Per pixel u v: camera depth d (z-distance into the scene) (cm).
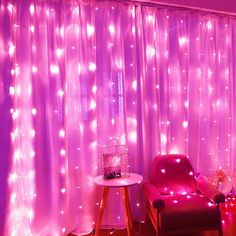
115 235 303
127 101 329
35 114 284
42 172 288
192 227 256
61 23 295
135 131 331
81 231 308
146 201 318
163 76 346
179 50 353
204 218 256
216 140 376
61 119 295
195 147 364
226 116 383
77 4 306
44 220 289
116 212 321
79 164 309
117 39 323
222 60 382
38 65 286
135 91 330
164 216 252
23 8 283
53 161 291
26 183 283
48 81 290
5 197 269
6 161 270
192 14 361
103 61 319
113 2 322
